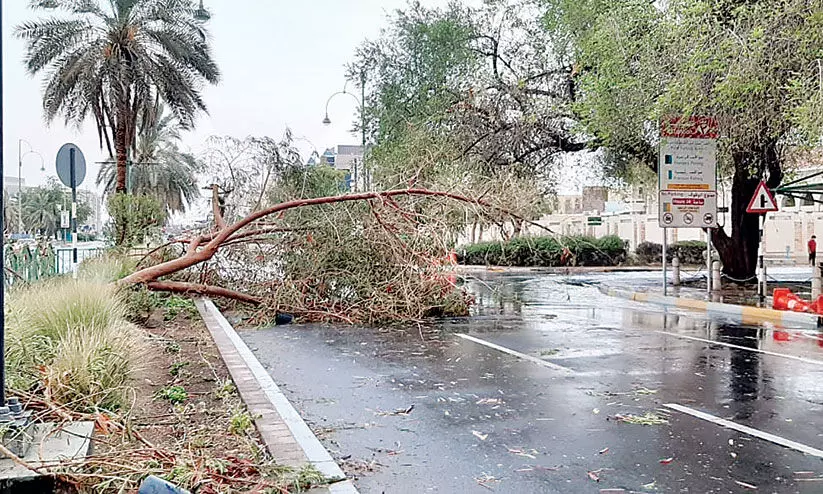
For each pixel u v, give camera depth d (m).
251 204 17.55
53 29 24.55
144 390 7.57
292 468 5.01
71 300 8.60
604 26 17.53
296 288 14.61
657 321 14.36
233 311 15.64
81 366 6.20
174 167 43.59
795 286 20.81
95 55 24.53
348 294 14.88
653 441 6.09
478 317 15.09
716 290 19.56
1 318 4.82
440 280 14.97
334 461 5.50
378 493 4.96
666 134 17.92
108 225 21.11
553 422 6.72
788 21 12.57
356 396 7.87
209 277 16.03
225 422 6.35
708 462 5.53
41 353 6.59
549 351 10.66
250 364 8.96
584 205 61.41
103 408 5.97
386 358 10.23
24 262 13.66
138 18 25.25
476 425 6.64
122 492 4.44
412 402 7.56
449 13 25.97
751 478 5.17
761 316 14.92
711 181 18.28
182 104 26.23
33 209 58.00
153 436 5.87
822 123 11.67
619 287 21.44
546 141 23.81
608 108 17.67
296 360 10.12
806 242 43.06
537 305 17.75
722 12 14.29
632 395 7.75
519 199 15.09
